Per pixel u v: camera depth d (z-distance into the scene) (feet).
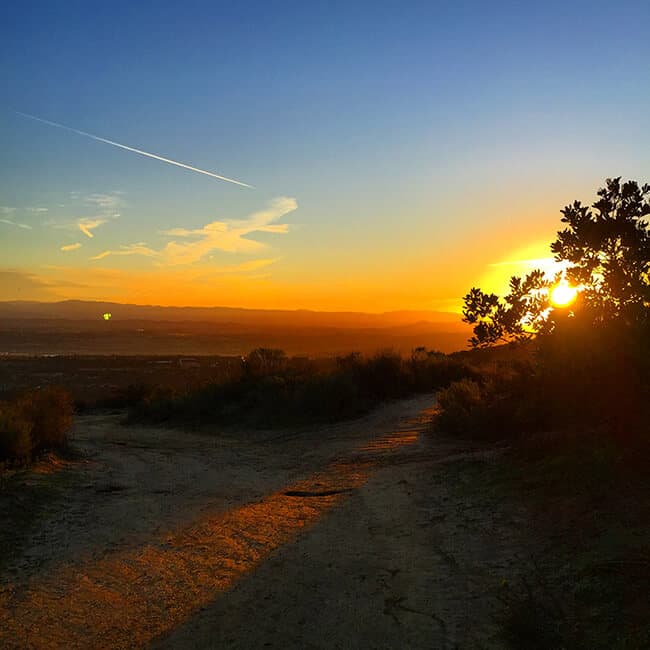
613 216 36.19
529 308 37.58
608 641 15.62
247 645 18.24
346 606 20.68
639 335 30.68
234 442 73.56
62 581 24.50
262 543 28.96
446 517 30.22
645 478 27.09
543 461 34.45
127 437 83.10
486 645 17.01
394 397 92.58
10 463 48.47
